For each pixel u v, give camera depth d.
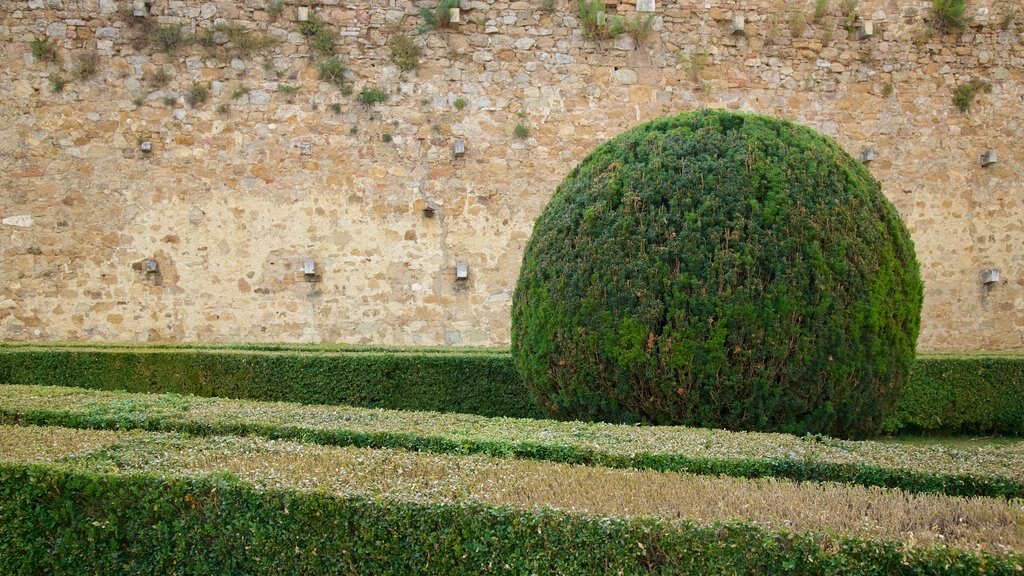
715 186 5.63
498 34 11.07
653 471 3.89
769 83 11.38
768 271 5.41
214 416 5.05
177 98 10.53
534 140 11.06
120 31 10.47
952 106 11.60
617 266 5.55
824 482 3.83
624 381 5.50
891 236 5.84
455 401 7.75
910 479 3.94
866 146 11.45
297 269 10.70
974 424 8.20
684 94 11.27
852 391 5.48
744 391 5.36
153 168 10.48
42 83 10.32
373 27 10.89
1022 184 11.50
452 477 3.62
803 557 2.82
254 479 3.48
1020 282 11.62
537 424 5.05
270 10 10.69
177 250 10.51
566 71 11.13
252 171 10.64
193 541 3.42
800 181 5.67
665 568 2.95
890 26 11.57
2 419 5.12
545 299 5.82
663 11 11.30
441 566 3.18
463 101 10.96
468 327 10.91
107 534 3.48
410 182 10.89
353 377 7.81
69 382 7.99
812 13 11.48
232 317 10.57
